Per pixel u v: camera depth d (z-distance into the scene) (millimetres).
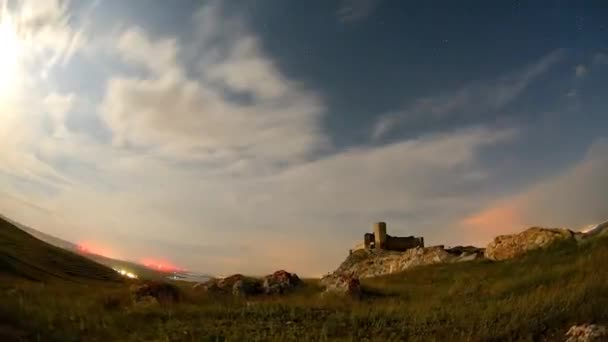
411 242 82812
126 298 24953
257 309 22422
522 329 15797
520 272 33969
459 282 33750
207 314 21078
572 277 26094
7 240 64125
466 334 16219
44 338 14898
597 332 14133
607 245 34219
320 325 19031
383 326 18391
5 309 16750
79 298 25219
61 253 70625
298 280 35812
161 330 17688
